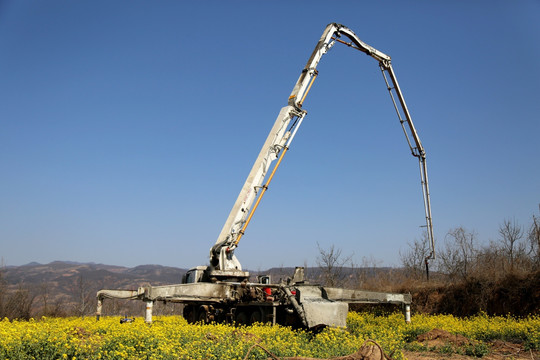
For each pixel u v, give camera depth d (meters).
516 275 18.56
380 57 22.02
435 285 22.50
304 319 13.48
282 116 18.70
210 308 17.30
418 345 12.60
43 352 8.98
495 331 14.05
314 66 19.59
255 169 18.30
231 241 17.64
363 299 16.27
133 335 10.38
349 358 8.54
